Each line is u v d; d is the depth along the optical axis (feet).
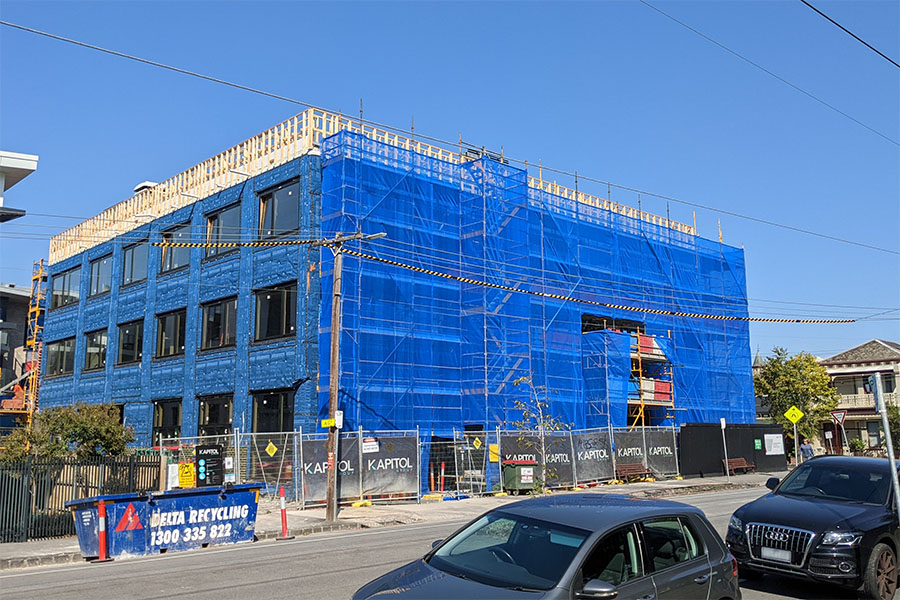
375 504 81.30
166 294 121.49
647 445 110.42
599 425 120.98
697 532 23.32
